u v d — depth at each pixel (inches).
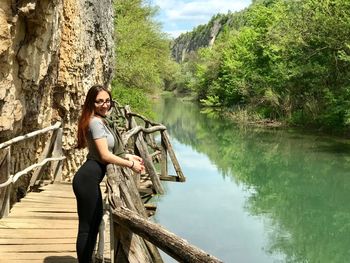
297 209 536.7
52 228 218.7
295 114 1318.9
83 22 434.0
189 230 442.9
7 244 195.5
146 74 1284.4
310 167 768.9
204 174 722.8
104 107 146.1
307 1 1143.6
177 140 1147.9
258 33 1556.3
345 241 442.6
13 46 228.4
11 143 224.7
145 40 1332.4
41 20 242.7
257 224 474.6
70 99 409.1
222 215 497.7
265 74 1520.7
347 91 1042.1
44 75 283.4
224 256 386.0
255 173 733.9
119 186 171.9
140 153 326.6
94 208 146.0
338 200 574.6
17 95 246.1
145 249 159.0
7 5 207.6
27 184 321.7
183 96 3262.8
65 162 427.5
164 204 533.3
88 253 148.1
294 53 1203.9
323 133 1173.7
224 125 1446.9
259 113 1491.1
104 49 574.6
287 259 390.9
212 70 2284.7
